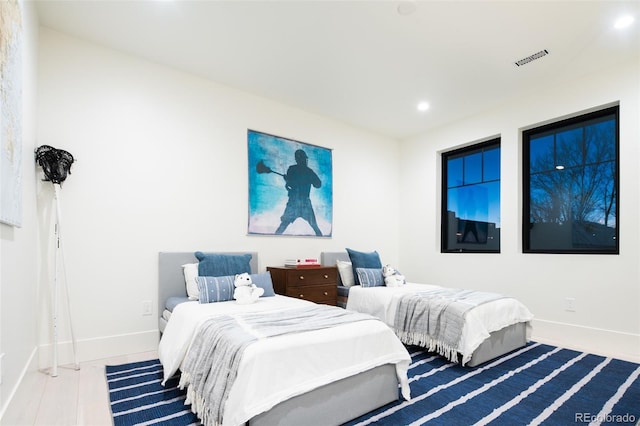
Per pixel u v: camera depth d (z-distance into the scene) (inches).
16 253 72.7
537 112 150.0
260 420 60.3
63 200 107.7
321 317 85.4
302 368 66.6
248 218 147.6
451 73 134.3
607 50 117.8
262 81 141.8
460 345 106.7
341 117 179.5
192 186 133.7
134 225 120.3
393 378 82.7
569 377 98.2
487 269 165.3
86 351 109.3
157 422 71.7
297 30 108.5
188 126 134.3
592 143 140.6
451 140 186.2
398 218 211.6
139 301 119.6
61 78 109.1
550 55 121.3
